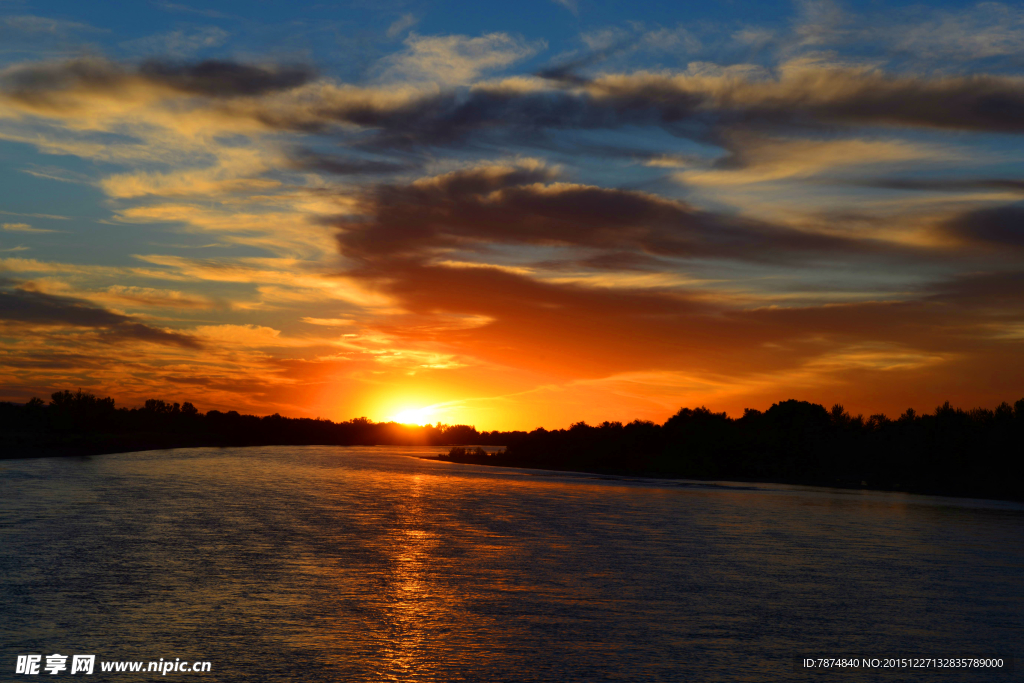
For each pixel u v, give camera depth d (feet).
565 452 463.83
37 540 98.73
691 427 434.71
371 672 51.19
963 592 85.51
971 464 339.36
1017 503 252.83
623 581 86.07
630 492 243.40
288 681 48.93
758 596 80.02
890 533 144.97
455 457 506.48
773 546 119.85
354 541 109.60
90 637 56.54
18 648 53.52
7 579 74.69
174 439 607.37
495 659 54.95
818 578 91.97
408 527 129.29
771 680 52.39
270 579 79.66
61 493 164.45
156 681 48.14
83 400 522.47
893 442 371.97
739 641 61.87
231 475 257.96
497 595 76.38
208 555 92.43
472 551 104.58
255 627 61.11
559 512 166.20
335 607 68.69
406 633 61.05
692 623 67.41
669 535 130.00
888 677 53.88
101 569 81.10
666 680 51.55
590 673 52.49
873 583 89.61
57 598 67.67
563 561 98.73
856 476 350.64
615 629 64.34
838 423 403.75
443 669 52.37
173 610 65.21
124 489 181.27
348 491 206.59
